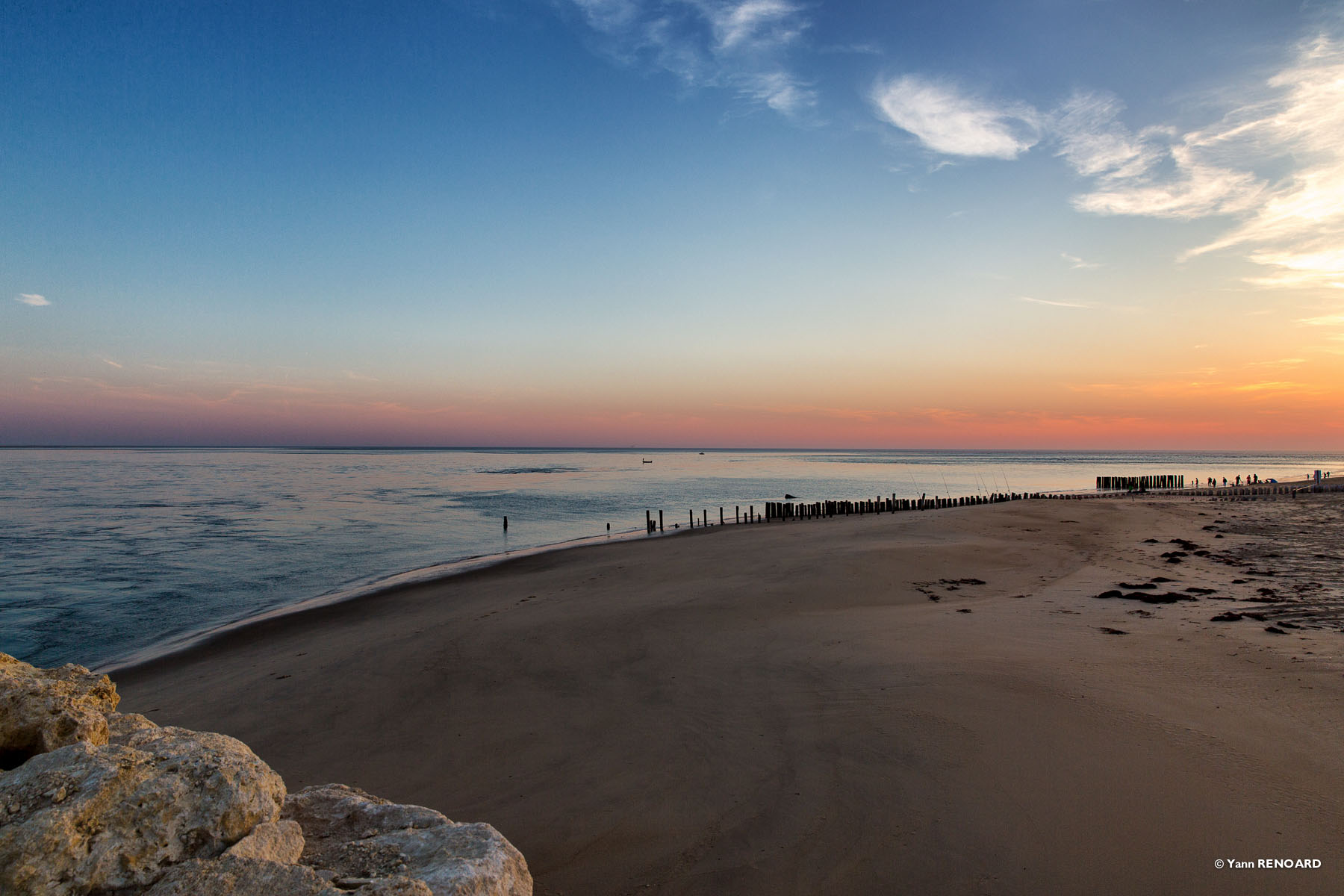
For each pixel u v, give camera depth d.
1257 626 11.09
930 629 11.45
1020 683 8.22
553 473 107.00
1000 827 5.30
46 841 2.63
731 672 9.85
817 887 4.77
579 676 10.22
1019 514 30.11
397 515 44.38
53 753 3.06
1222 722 6.93
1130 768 6.06
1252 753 6.24
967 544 21.48
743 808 5.93
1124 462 162.62
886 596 15.14
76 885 2.65
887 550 19.83
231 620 18.03
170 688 11.96
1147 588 15.10
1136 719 7.05
